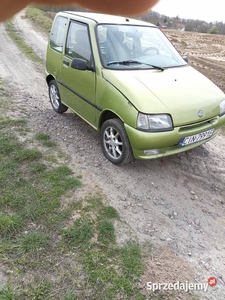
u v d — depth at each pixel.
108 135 3.71
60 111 5.19
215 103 3.49
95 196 3.16
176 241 2.70
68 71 4.32
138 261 2.43
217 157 4.21
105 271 2.32
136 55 3.93
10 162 3.65
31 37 14.22
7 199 3.02
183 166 3.90
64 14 4.71
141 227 2.82
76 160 3.82
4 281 2.21
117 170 3.67
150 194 3.31
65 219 2.82
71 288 2.18
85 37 3.96
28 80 7.52
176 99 3.23
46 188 3.23
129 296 2.16
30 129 4.59
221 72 10.71
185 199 3.30
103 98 3.56
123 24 4.15
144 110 3.05
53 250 2.48
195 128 3.34
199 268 2.45
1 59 9.57
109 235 2.67
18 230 2.66
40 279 2.24
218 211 3.18
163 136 3.11
